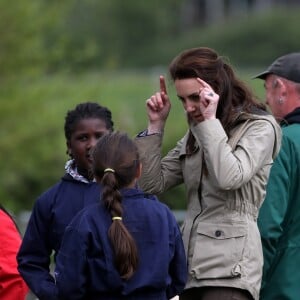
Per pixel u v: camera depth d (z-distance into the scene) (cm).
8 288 1922
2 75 5544
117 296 1711
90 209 1736
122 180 1738
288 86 2056
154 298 1734
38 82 5569
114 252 1694
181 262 1788
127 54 16450
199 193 1902
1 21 5494
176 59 1880
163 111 1981
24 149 5538
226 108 1881
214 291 1842
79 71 5634
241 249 1844
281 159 1994
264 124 1878
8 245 1942
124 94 8938
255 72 10294
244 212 1867
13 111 5516
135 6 16838
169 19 18062
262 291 2003
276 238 1953
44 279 1878
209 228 1866
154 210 1756
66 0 5675
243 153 1839
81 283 1702
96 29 15650
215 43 15975
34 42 5556
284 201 1972
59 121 5569
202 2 19738
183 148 1936
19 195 5497
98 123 1959
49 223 1909
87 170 1928
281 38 15700
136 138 1973
